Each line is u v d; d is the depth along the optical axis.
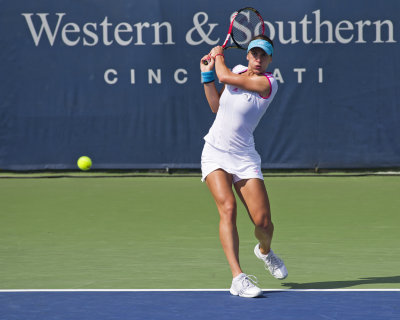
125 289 13.08
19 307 11.82
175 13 29.28
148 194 25.77
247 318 11.07
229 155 12.93
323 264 15.31
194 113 29.62
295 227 19.70
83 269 14.92
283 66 29.36
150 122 29.75
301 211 22.27
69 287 13.36
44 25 29.45
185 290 12.95
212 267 15.01
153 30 29.38
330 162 29.75
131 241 17.91
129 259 15.86
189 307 11.74
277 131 29.59
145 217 21.39
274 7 29.12
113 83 29.59
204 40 29.33
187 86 29.53
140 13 29.33
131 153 29.89
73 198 25.03
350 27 29.23
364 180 28.78
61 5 29.41
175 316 11.21
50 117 29.77
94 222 20.62
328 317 11.10
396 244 17.38
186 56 29.41
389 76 29.41
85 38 29.45
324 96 29.47
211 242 17.69
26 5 29.38
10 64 29.55
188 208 22.91
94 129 29.77
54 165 29.94
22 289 13.15
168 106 29.62
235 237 12.63
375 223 20.25
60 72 29.58
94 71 29.58
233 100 12.80
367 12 29.19
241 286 12.30
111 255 16.30
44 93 29.67
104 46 29.47
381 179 29.03
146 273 14.51
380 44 29.30
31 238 18.38
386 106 29.50
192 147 29.77
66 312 11.49
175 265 15.23
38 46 29.50
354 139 29.62
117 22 29.41
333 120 29.58
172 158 29.84
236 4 29.11
